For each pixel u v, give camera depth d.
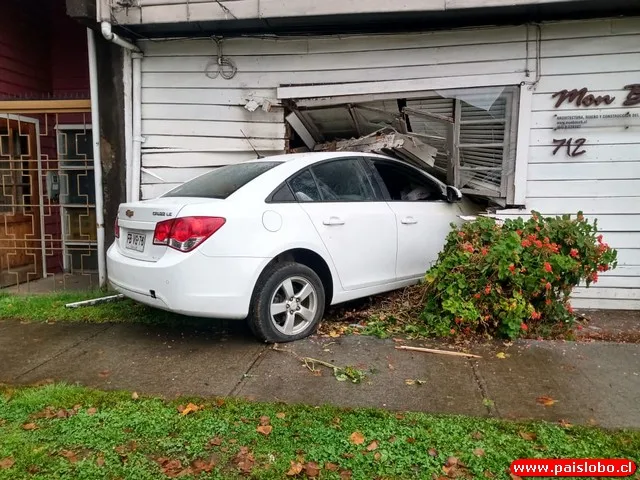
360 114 6.43
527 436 2.88
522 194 5.78
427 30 5.76
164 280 3.94
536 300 4.69
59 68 8.23
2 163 7.16
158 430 2.96
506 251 4.44
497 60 5.69
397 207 5.22
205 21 5.67
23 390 3.51
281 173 4.52
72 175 7.92
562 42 5.58
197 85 6.28
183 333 4.69
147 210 4.18
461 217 5.83
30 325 5.01
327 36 5.96
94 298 5.86
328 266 4.61
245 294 4.07
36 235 7.69
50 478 2.55
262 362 3.97
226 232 4.00
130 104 6.33
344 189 4.91
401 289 5.50
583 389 3.50
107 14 5.72
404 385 3.57
